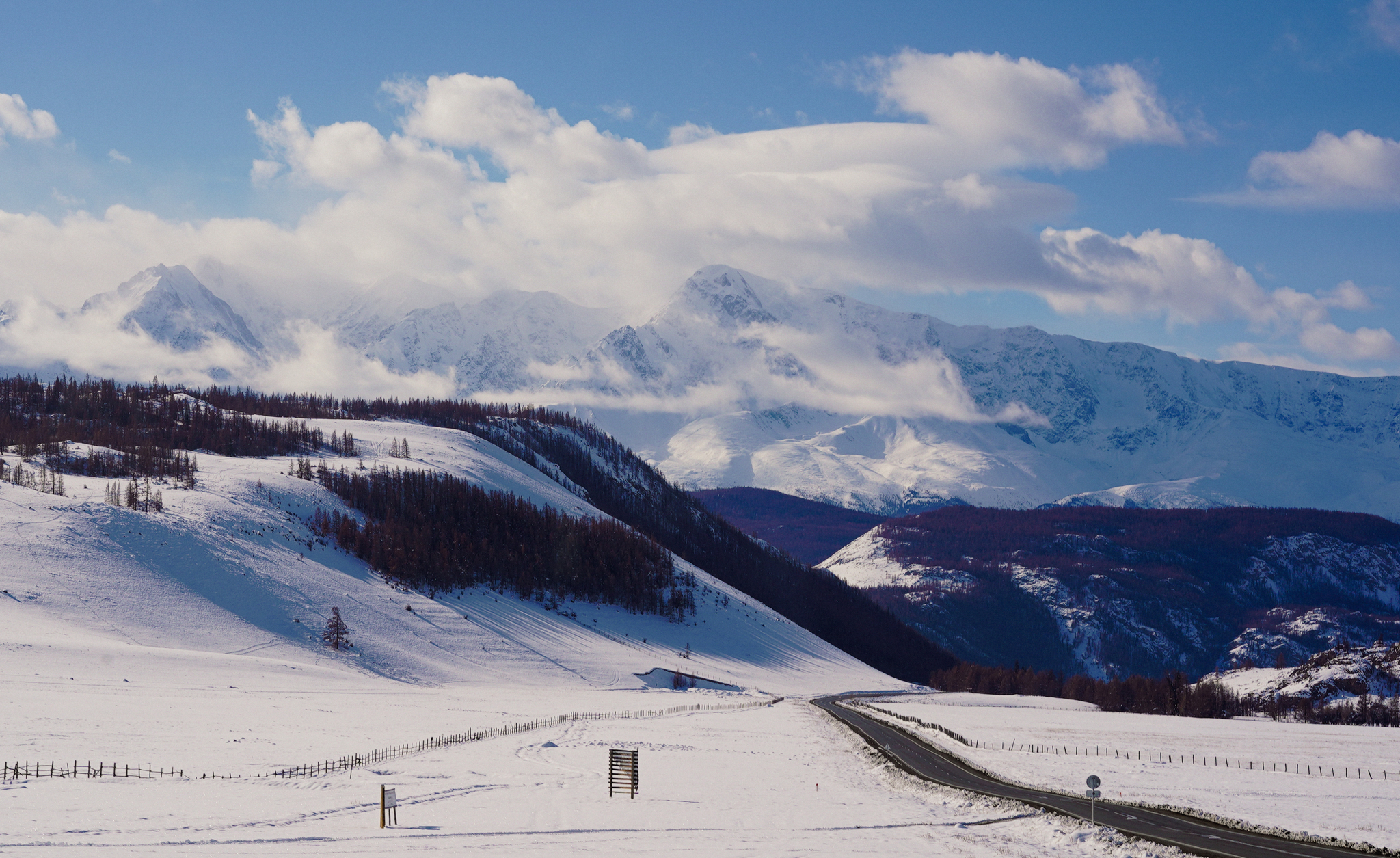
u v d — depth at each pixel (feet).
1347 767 360.69
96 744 299.38
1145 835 205.05
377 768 289.53
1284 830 214.48
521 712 495.82
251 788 247.70
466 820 216.13
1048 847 202.59
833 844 201.98
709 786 276.21
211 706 419.33
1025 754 375.25
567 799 247.09
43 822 194.80
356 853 181.47
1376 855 193.16
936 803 255.29
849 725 481.46
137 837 185.57
